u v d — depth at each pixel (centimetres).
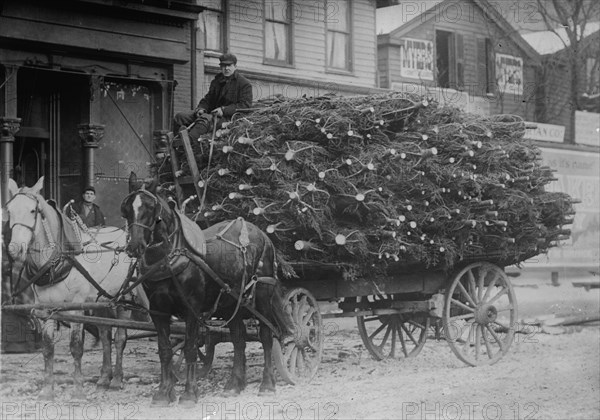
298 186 1006
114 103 1576
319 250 1040
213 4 1725
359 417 884
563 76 2502
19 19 1405
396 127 1123
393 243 1066
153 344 1438
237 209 1030
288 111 1041
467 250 1199
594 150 2083
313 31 1903
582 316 1733
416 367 1212
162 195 999
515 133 1282
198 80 1666
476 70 2342
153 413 884
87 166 1512
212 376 1099
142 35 1565
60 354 1255
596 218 2064
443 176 1123
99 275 999
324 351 1362
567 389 1072
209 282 955
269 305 1005
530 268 1922
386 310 1196
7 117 1402
